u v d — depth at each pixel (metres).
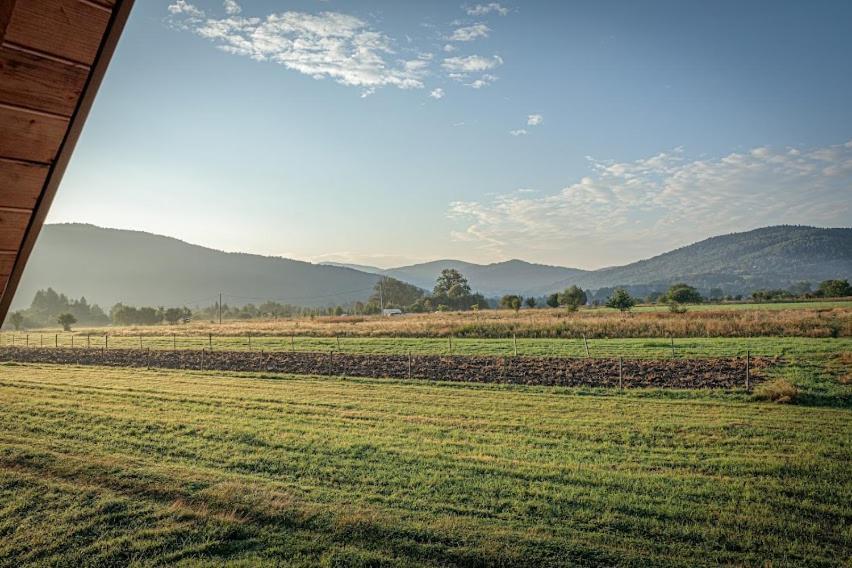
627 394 18.89
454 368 25.16
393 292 185.12
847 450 11.94
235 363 29.31
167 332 61.66
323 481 10.06
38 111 1.80
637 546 7.51
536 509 8.77
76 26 1.68
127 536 7.49
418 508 8.77
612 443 12.70
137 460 11.09
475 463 11.10
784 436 13.21
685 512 8.60
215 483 9.70
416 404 17.58
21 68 1.69
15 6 1.55
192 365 29.03
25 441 12.65
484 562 6.97
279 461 11.23
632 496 9.30
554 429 13.98
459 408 16.88
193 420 15.09
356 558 6.98
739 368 22.94
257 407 17.17
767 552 7.35
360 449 12.08
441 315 79.69
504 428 14.20
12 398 18.78
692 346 31.80
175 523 7.94
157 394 19.58
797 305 81.88
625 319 47.72
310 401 18.16
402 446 12.39
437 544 7.40
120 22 1.74
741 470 10.68
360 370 25.41
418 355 30.25
